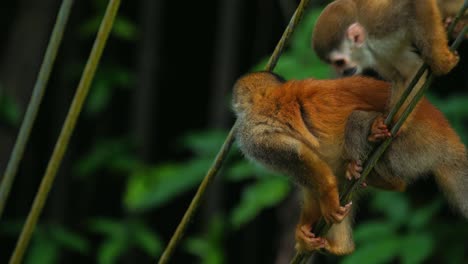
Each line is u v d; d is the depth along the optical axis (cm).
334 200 770
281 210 1504
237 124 832
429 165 802
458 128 1198
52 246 1609
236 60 1784
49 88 1977
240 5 1798
